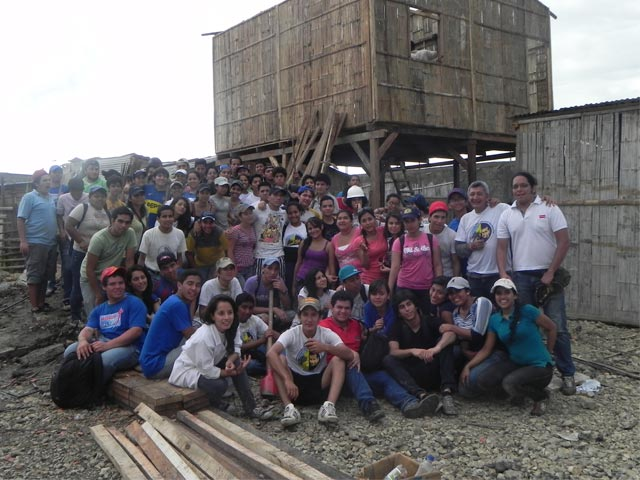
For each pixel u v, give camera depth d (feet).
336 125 37.50
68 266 26.55
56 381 17.31
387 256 22.12
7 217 41.73
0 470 13.60
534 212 18.69
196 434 14.79
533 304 18.63
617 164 28.43
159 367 17.53
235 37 47.62
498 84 42.98
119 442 14.52
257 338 20.04
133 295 19.24
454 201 22.13
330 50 38.55
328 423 15.75
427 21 48.47
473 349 18.20
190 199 27.32
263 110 44.96
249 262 24.02
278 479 11.89
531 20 45.50
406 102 37.11
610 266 28.63
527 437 15.19
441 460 13.93
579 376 19.95
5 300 29.12
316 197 28.84
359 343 18.16
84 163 42.50
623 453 14.21
